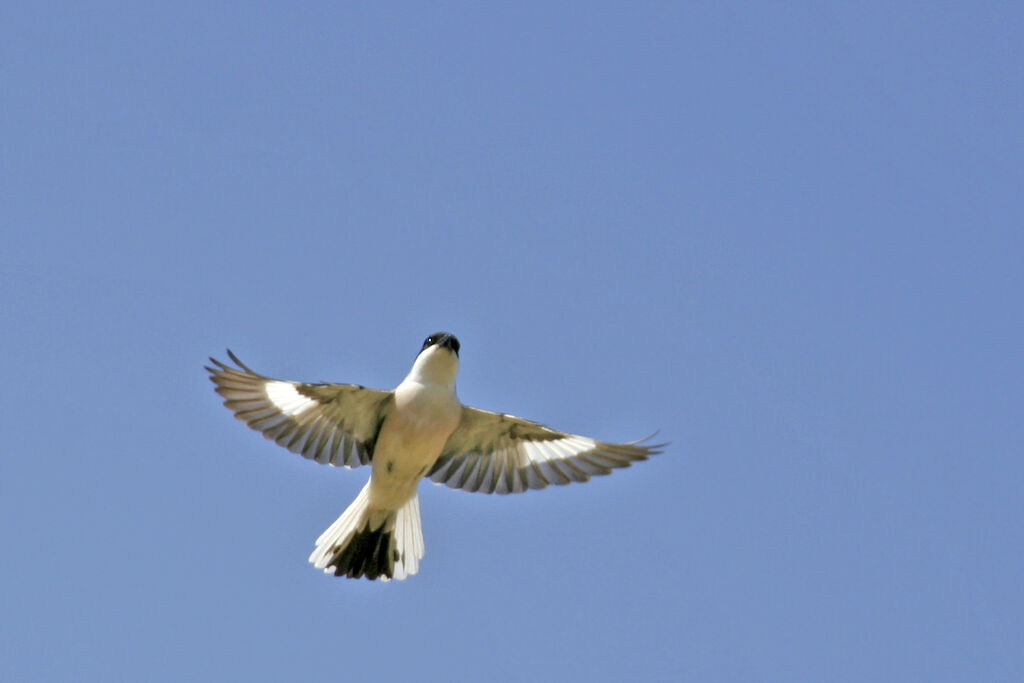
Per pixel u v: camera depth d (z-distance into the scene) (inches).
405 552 606.5
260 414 593.6
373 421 601.3
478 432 618.5
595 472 627.2
